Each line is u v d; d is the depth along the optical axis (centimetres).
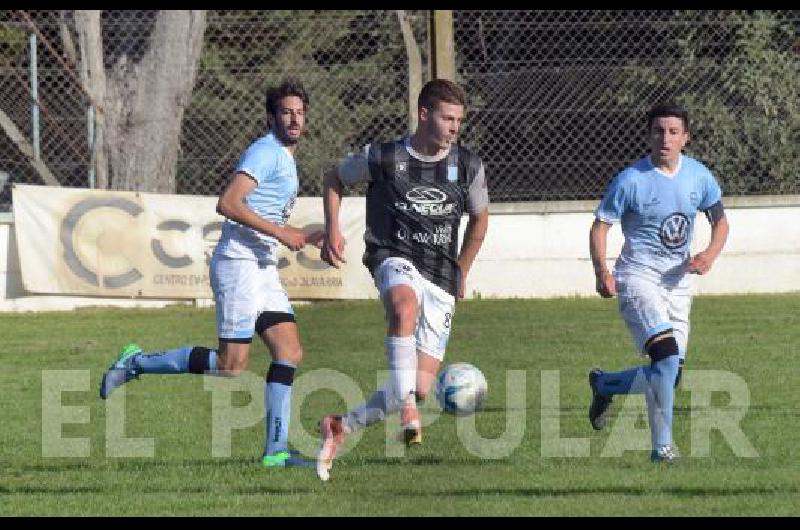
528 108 5394
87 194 5122
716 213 2756
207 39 5594
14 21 5497
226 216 2512
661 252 2711
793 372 3566
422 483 2292
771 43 5459
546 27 5409
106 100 5481
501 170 5406
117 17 5528
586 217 5272
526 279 5272
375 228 2480
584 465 2442
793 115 5425
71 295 5097
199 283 5175
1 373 3788
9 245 5119
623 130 5403
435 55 5125
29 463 2570
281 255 5144
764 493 2153
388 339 2345
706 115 5434
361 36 5581
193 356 2684
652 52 5412
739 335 4297
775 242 5306
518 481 2289
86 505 2170
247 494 2231
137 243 5147
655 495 2145
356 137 5494
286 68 5572
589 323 4591
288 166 2606
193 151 5594
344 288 5172
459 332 4441
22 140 5472
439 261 2469
